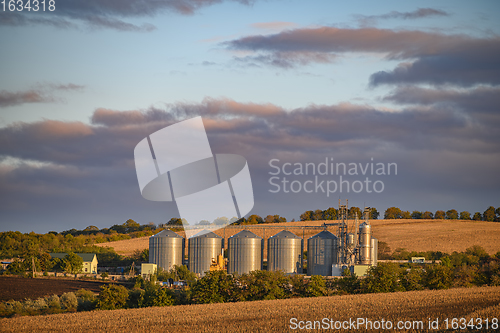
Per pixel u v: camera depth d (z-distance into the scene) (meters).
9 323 61.47
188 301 82.25
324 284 89.38
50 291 97.19
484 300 72.06
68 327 58.94
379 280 89.31
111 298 76.44
